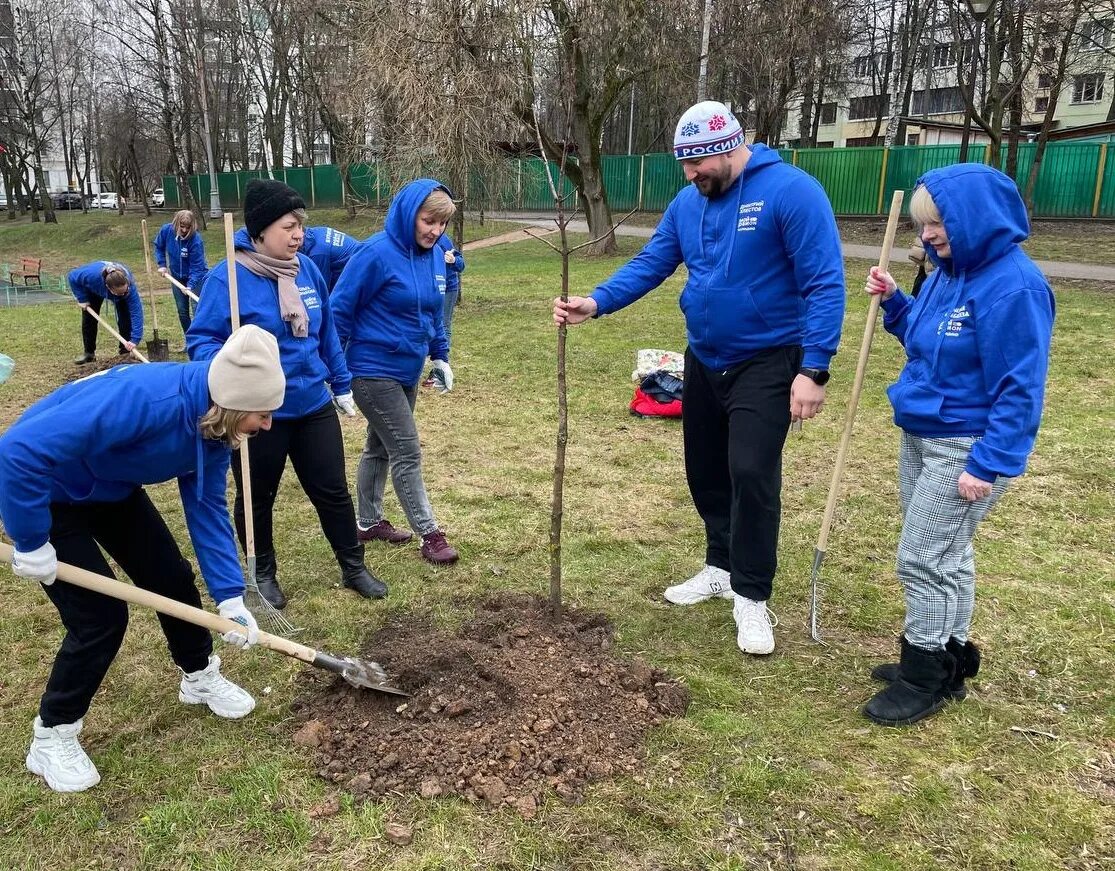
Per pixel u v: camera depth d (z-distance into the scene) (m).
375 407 4.19
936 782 2.71
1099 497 5.13
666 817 2.56
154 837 2.51
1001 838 2.48
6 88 39.59
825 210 3.16
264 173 37.91
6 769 2.79
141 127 39.62
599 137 17.77
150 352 9.54
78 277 9.16
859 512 4.98
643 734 2.94
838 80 31.41
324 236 5.76
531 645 3.38
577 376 8.44
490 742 2.83
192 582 2.93
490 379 8.38
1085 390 7.52
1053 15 16.23
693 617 3.80
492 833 2.51
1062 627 3.65
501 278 15.97
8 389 8.30
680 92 16.83
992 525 4.76
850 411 3.40
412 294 4.08
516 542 4.62
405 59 12.27
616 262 17.67
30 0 38.25
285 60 29.28
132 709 3.12
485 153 12.88
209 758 2.85
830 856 2.43
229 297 3.43
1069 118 38.12
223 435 2.44
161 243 9.94
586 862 2.41
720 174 3.24
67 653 2.62
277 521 4.98
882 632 3.68
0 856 2.45
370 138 15.21
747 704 3.13
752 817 2.58
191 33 32.81
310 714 3.08
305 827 2.53
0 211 48.28
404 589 4.08
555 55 12.38
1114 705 3.11
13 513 2.24
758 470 3.32
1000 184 2.71
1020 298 2.64
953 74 40.88
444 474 5.74
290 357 3.62
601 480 5.60
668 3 14.68
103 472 2.45
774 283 3.28
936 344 2.87
